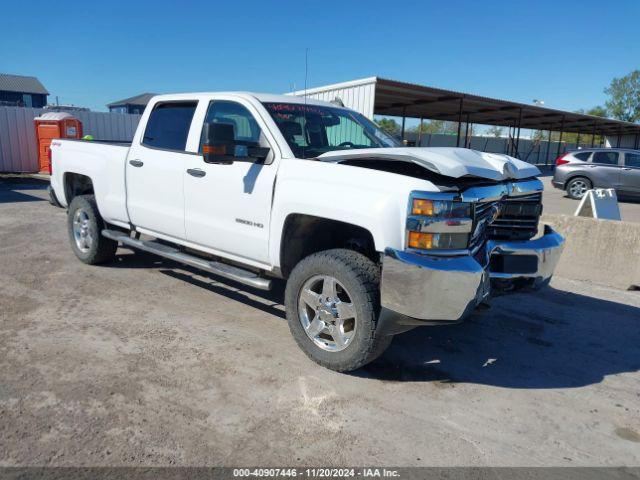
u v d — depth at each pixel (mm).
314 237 4191
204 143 3957
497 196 3723
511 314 5324
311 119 4582
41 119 15992
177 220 4934
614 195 7770
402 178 3383
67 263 6352
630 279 6277
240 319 4738
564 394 3699
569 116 32219
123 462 2695
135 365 3756
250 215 4242
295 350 4133
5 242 7391
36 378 3506
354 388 3596
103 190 5754
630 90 78188
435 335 4676
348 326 3732
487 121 36500
